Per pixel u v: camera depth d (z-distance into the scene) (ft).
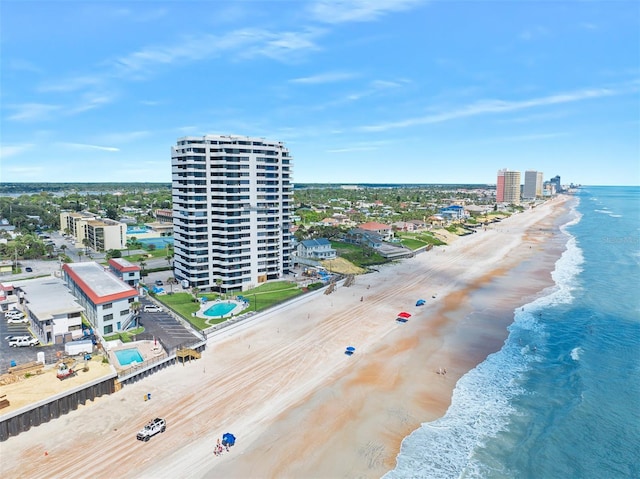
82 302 353.10
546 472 186.39
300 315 374.43
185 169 422.41
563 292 455.63
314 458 192.75
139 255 608.19
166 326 325.21
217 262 431.02
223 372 268.00
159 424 206.69
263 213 450.30
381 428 215.72
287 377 263.49
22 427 203.72
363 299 423.64
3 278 464.65
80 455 189.47
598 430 215.51
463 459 194.18
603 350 308.81
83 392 227.40
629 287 476.13
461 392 250.98
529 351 306.55
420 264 589.32
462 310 394.73
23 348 278.46
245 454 193.88
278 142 460.14
